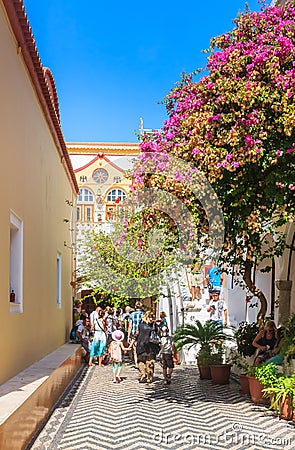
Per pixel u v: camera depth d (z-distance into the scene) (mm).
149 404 9781
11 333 7992
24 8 7965
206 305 18078
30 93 9953
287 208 8086
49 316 13070
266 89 7605
